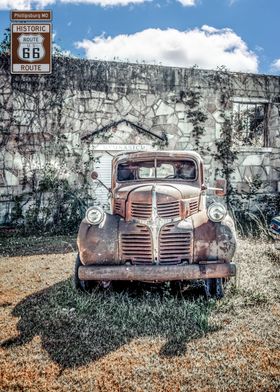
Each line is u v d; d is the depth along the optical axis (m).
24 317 3.77
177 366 2.79
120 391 2.50
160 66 10.05
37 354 3.01
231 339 3.19
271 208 10.92
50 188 9.31
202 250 4.05
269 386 2.50
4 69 9.07
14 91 9.12
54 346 3.15
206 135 10.41
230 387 2.51
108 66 9.69
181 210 4.19
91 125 9.59
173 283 4.86
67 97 9.45
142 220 4.13
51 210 9.37
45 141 9.33
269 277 4.82
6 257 6.45
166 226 4.12
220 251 4.04
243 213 10.55
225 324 3.51
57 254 6.69
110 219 4.34
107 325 3.52
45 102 9.32
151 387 2.53
